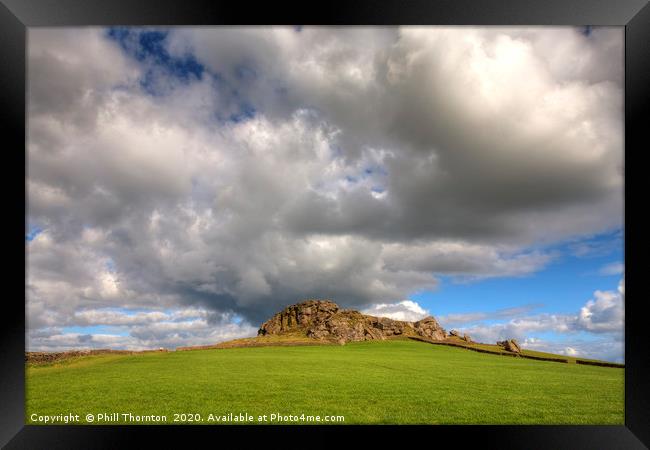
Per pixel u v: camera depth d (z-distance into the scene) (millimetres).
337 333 88250
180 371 36219
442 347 77375
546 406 24062
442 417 20812
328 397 25500
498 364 49594
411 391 28203
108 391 26672
